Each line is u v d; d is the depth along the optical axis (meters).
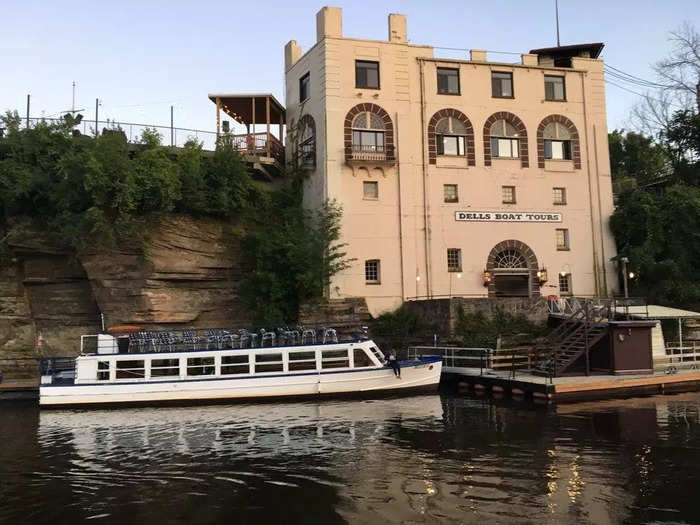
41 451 16.75
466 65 38.00
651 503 11.32
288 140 39.47
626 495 11.79
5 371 30.59
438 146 37.19
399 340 33.12
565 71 39.53
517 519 10.61
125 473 14.30
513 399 24.20
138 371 25.22
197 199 32.19
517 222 37.62
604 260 38.53
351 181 35.75
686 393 24.64
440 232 36.59
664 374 25.83
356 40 36.41
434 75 37.53
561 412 20.81
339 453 15.63
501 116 38.22
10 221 31.25
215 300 32.94
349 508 11.43
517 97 38.59
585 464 14.02
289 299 33.25
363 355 26.11
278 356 25.53
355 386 25.42
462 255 36.66
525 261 37.59
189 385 24.92
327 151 35.41
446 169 37.09
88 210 28.67
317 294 33.09
